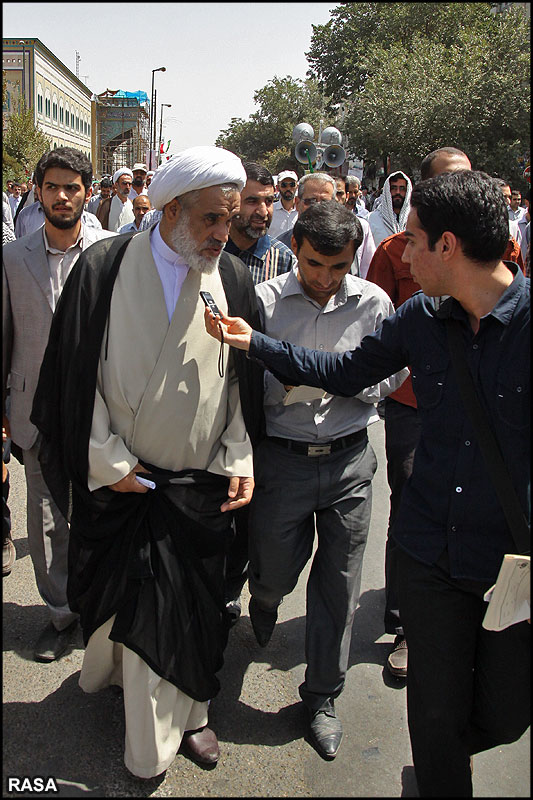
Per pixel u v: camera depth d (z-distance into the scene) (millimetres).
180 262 2299
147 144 33500
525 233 7219
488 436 1890
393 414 3090
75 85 27078
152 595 2291
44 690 2807
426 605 2025
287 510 2588
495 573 1941
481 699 2094
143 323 2295
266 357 2342
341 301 2592
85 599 2426
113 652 2527
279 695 2869
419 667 2039
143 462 2379
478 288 1902
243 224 3348
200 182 2117
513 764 2504
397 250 3324
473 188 1850
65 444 2373
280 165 36531
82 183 2791
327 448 2572
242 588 3385
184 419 2340
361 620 3428
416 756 2074
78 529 2428
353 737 2643
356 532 2588
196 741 2477
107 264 2334
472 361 1920
